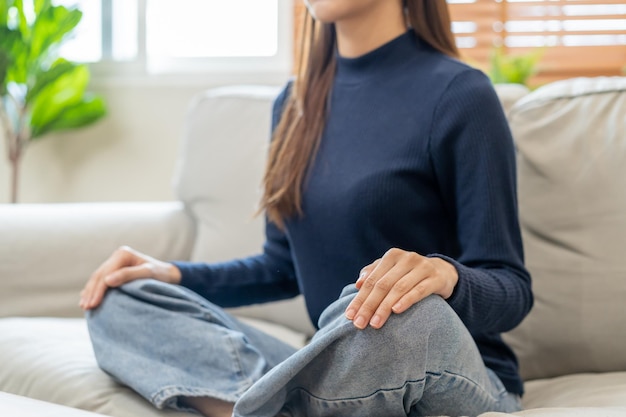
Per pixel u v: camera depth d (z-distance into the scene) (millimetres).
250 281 1439
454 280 1001
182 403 1093
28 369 1243
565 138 1483
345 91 1352
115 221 1887
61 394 1155
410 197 1215
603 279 1395
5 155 3092
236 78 2916
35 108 2846
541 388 1372
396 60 1324
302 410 998
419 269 940
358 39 1348
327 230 1263
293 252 1355
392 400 913
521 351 1469
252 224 1872
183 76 2953
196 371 1088
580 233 1434
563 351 1429
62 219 1837
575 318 1412
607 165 1429
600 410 963
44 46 2822
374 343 893
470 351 949
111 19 3104
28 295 1750
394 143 1237
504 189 1187
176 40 3080
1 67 2730
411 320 897
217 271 1409
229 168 1930
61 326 1472
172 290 1164
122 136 3021
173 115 2980
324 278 1286
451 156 1212
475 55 2707
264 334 1270
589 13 2627
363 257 1232
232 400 1046
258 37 3014
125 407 1094
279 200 1320
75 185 3059
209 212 1940
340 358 916
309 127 1341
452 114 1206
